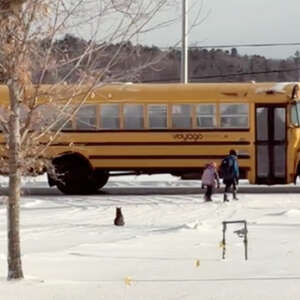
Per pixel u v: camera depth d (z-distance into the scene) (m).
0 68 40.12
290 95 101.62
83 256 53.22
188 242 59.97
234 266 47.53
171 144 102.06
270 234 63.88
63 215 81.06
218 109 102.19
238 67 192.25
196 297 36.75
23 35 39.41
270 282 41.03
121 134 102.25
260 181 102.12
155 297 36.81
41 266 48.69
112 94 102.00
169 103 102.31
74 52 41.88
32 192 107.50
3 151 45.94
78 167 102.31
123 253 54.50
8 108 43.41
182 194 103.06
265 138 102.00
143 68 53.12
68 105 46.59
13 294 37.94
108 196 100.38
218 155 102.12
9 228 42.81
